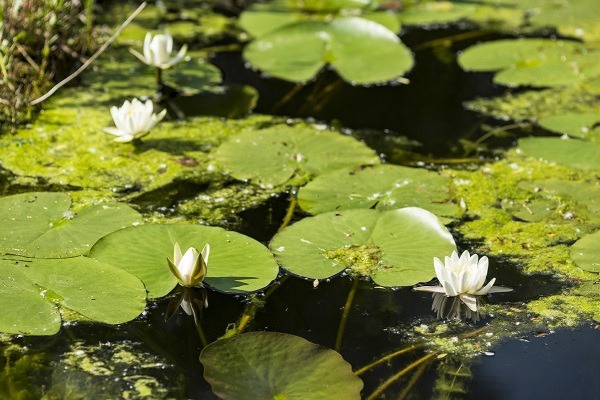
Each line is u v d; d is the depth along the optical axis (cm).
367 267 286
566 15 574
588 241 308
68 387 229
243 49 494
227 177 350
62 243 286
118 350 245
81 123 389
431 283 283
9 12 412
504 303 276
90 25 452
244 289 267
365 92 450
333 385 229
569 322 266
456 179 358
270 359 238
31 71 420
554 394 233
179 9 553
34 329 245
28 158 355
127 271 273
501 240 312
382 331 259
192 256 261
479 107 436
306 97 439
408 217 311
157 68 428
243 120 406
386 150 385
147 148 372
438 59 499
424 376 239
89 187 336
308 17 542
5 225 294
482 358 248
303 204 327
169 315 261
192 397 227
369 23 504
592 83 462
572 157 376
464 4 591
